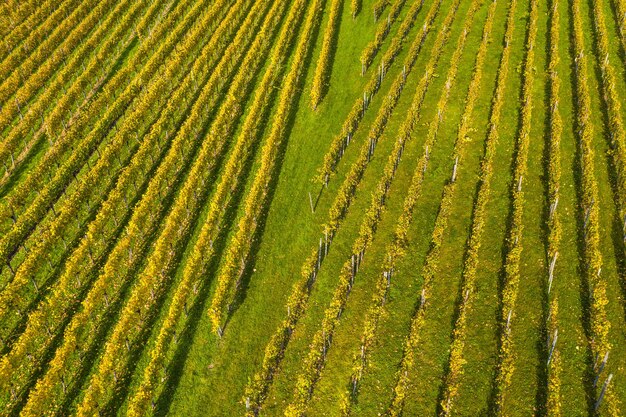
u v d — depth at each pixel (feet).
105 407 99.35
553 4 198.80
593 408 90.74
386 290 112.27
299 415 93.71
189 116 169.68
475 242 116.37
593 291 106.22
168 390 101.71
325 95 172.96
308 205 137.08
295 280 120.26
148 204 134.10
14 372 103.30
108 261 119.44
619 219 122.31
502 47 184.85
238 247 121.70
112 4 232.53
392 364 101.35
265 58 195.31
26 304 118.01
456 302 110.32
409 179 139.64
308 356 105.19
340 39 200.95
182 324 112.37
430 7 215.72
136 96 179.42
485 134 149.69
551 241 114.21
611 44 177.99
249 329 111.24
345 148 151.74
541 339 101.24
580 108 152.05
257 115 164.55
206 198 141.69
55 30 212.84
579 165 136.77
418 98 159.74
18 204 140.46
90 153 159.63
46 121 166.71
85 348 108.88
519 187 126.41
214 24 217.36
